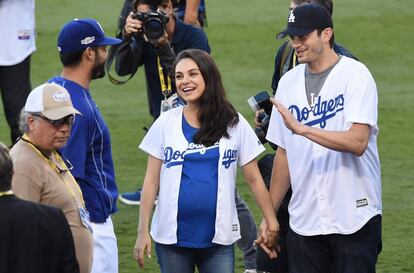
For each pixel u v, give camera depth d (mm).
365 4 27828
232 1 28125
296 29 9578
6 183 7680
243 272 12406
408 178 15875
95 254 9875
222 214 9727
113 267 10086
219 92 9766
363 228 9688
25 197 8656
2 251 7594
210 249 9812
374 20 26266
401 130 18438
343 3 27969
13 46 15672
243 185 15680
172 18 12438
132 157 16922
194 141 9727
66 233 7773
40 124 8664
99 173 9906
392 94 20781
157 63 12625
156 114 12922
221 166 9727
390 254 12977
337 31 25375
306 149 9742
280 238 10766
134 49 12484
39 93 8664
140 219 9914
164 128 9875
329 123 9672
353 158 9664
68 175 9125
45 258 7676
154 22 12016
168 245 9828
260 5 27734
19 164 8711
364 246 9719
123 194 14883
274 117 10047
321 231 9719
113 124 18750
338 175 9664
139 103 20094
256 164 9984
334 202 9695
